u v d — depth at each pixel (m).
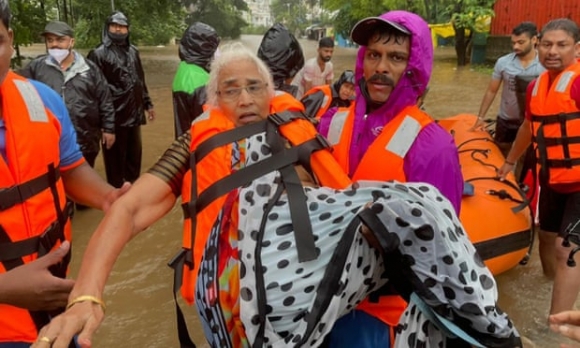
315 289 1.69
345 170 2.26
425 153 2.06
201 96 4.72
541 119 3.71
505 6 18.39
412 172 2.08
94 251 1.77
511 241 4.05
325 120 2.46
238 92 1.98
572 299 3.49
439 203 1.76
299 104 2.09
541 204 3.98
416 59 2.11
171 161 2.07
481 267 1.75
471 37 19.81
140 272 4.62
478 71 17.62
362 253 1.75
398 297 2.02
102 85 5.54
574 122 3.53
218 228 1.82
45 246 2.06
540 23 16.88
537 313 3.88
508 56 5.80
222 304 1.77
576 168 3.56
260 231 1.71
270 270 1.68
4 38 1.90
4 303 1.84
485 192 4.19
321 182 1.97
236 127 1.97
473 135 5.58
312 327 1.67
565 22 3.67
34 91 2.12
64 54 5.23
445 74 17.05
